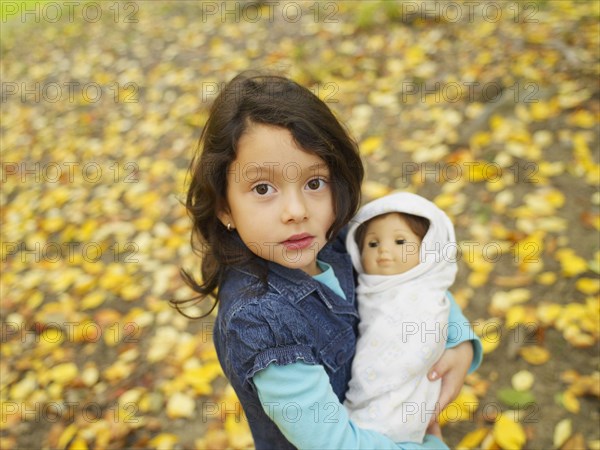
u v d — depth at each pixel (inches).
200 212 45.2
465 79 148.3
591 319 90.5
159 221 133.3
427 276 48.4
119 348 104.0
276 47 186.7
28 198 152.4
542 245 103.2
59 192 150.7
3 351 107.4
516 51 152.6
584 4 167.5
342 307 45.8
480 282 100.3
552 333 90.5
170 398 92.4
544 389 84.1
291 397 40.6
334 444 40.8
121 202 142.6
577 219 106.8
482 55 155.1
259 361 40.6
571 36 152.6
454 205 115.0
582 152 118.6
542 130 126.4
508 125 128.9
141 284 117.3
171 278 117.0
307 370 41.1
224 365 48.4
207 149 43.3
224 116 41.7
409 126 139.6
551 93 134.3
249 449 83.4
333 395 42.6
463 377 51.5
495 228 108.4
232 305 43.1
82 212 142.3
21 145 176.4
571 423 79.6
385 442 43.3
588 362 86.0
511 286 98.8
